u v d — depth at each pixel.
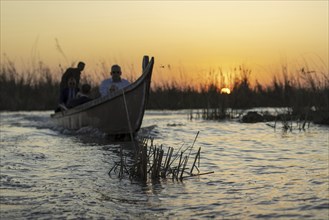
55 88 44.94
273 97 38.50
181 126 24.27
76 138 20.44
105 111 21.09
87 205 9.20
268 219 8.03
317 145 16.30
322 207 8.56
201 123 26.16
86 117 22.34
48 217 8.47
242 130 21.80
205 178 11.27
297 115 25.42
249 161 13.45
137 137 20.17
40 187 10.72
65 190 10.41
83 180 11.36
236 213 8.42
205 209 8.73
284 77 37.12
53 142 18.95
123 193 10.04
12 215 8.61
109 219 8.32
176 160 13.70
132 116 20.39
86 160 14.15
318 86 27.55
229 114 29.53
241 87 38.34
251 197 9.45
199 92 41.53
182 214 8.48
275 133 20.23
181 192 10.01
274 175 11.44
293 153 14.68
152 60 20.02
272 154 14.59
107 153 15.52
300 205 8.74
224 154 14.77
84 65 26.92
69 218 8.41
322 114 24.23
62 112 25.03
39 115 35.66
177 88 42.38
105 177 11.66
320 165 12.55
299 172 11.70
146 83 20.11
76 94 26.56
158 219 8.26
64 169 12.77
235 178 11.19
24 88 45.12
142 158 11.41
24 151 16.20
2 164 13.62
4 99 43.66
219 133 20.78
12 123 28.66
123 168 12.59
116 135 20.89
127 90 20.36
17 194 10.12
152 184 10.79
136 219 8.30
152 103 41.47
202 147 16.39
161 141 18.17
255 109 35.59
